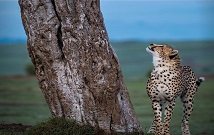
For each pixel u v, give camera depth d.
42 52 17.92
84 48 17.75
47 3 17.81
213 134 24.22
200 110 34.62
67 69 17.89
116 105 18.03
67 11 17.72
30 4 17.84
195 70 106.94
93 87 17.80
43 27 17.78
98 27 17.89
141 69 117.88
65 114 18.08
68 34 17.75
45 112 33.94
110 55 17.95
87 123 17.92
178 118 29.12
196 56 163.38
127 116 18.33
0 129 19.66
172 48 18.69
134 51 199.00
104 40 17.91
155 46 18.70
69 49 17.77
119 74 18.20
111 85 17.84
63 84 17.92
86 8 17.83
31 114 32.81
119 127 18.09
